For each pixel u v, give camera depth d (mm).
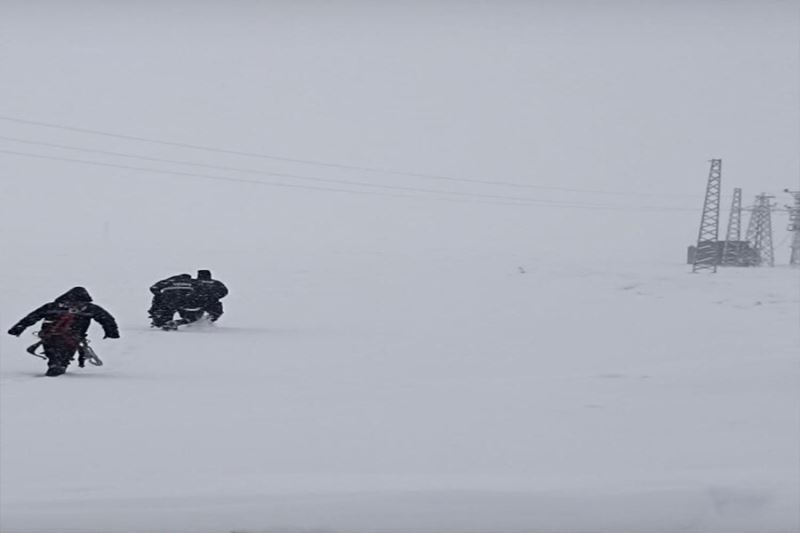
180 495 28156
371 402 47719
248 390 51844
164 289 96000
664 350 93188
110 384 52750
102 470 31078
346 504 27969
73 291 58125
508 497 29000
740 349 94750
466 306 149375
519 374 66875
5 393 47438
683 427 41562
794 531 27984
